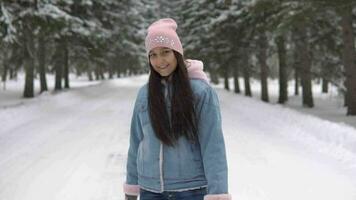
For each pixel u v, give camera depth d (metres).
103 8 29.64
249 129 13.54
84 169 8.56
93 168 8.65
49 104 19.80
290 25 16.00
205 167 2.79
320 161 9.13
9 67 31.36
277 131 12.98
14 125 13.94
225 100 24.55
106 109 19.45
